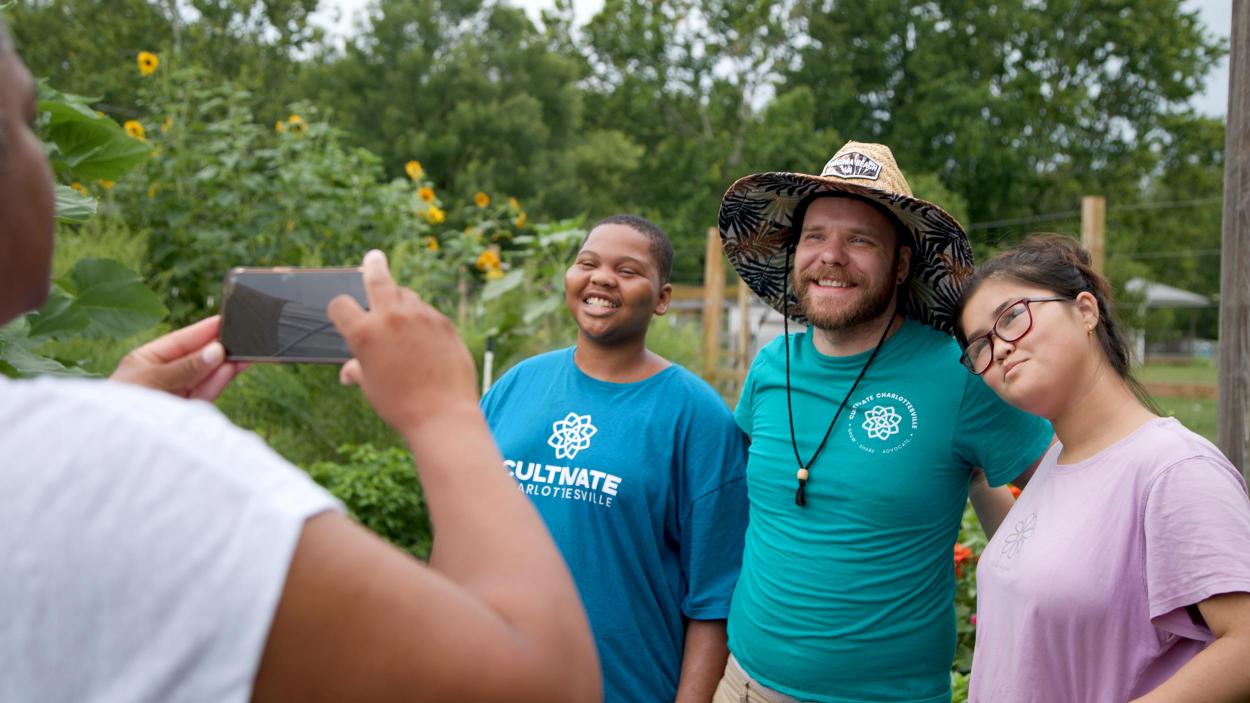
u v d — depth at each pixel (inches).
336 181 304.7
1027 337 72.7
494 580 29.6
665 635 98.7
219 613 25.2
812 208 97.3
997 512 100.0
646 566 97.7
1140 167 1428.4
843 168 96.8
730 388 499.8
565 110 1262.3
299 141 302.2
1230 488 64.0
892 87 1440.7
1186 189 1503.4
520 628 28.4
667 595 98.7
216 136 304.0
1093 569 66.6
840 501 89.7
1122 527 66.4
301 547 26.4
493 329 264.8
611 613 95.8
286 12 1314.0
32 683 25.0
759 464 96.4
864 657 86.8
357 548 27.1
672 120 1438.2
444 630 26.8
